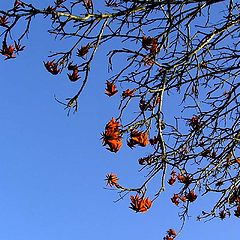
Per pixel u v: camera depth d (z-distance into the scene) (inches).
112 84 167.3
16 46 162.7
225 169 228.4
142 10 180.5
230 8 203.2
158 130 183.6
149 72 187.3
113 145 148.6
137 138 159.9
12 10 156.9
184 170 218.2
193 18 190.2
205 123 216.4
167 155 198.2
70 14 159.6
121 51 179.3
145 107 182.7
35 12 157.0
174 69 196.2
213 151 224.7
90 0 163.3
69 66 171.3
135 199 159.9
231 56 207.5
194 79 199.2
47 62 170.9
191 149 216.5
